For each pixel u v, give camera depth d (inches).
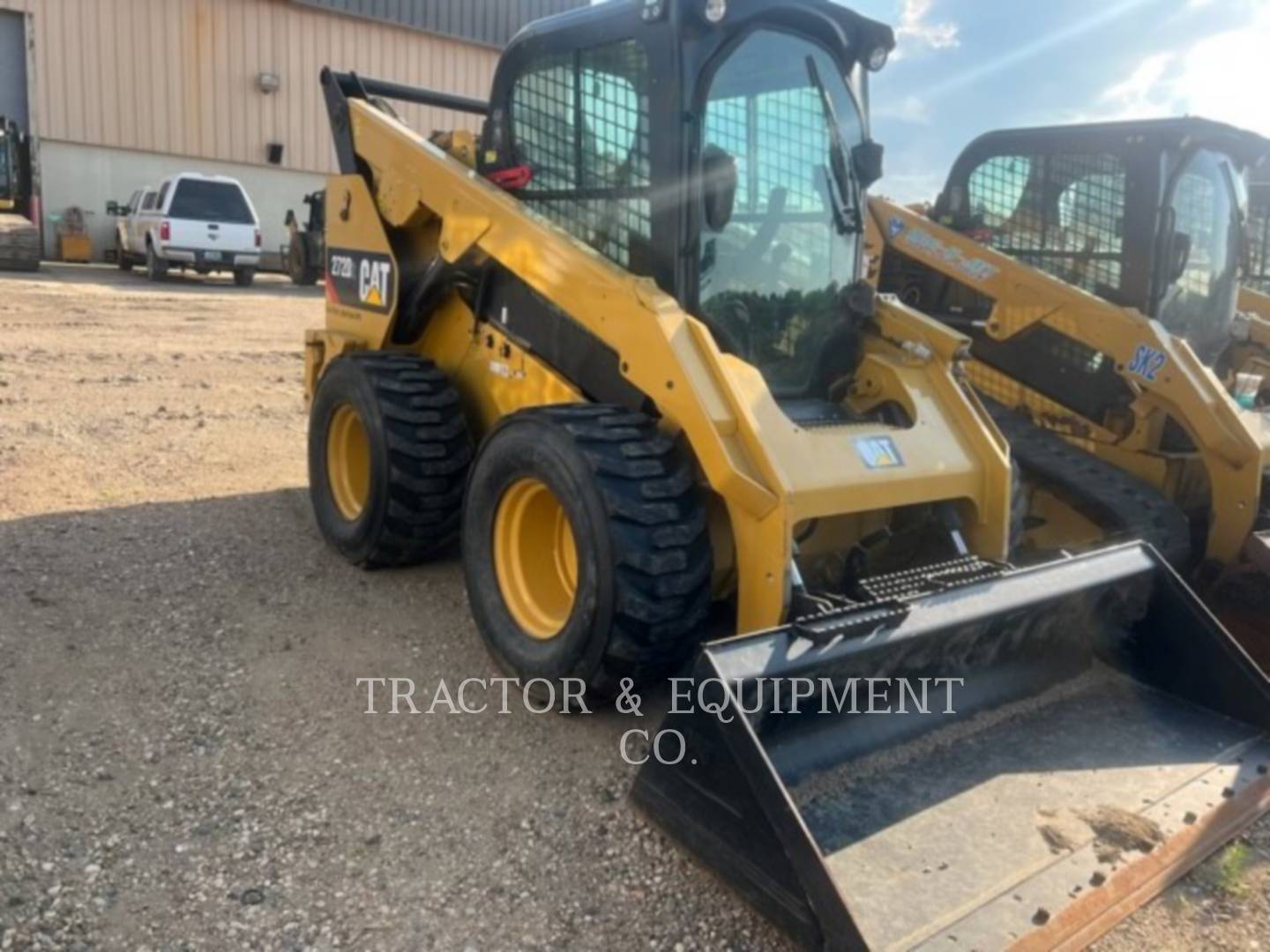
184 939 96.6
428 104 219.1
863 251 166.1
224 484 231.3
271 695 141.1
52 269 773.3
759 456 123.0
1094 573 133.3
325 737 131.9
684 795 102.1
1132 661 142.4
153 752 125.8
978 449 148.4
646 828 116.7
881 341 164.9
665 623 122.6
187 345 421.7
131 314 515.8
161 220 711.7
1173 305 222.1
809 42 153.6
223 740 129.6
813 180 156.3
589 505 125.1
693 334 130.6
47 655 146.4
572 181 157.4
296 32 943.7
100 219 886.4
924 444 143.6
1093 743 127.0
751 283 149.9
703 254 142.9
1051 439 213.6
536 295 160.9
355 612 168.1
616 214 149.8
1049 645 137.9
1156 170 208.7
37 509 204.8
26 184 731.4
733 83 144.1
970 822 110.2
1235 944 102.7
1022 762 121.7
